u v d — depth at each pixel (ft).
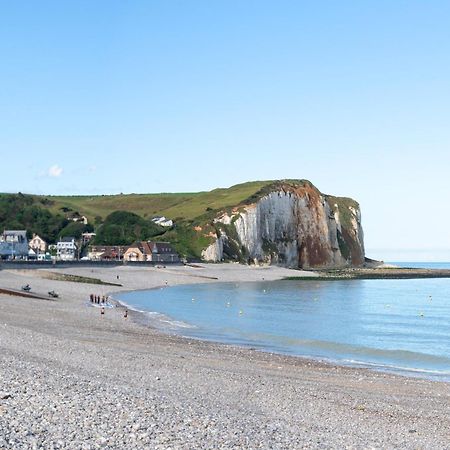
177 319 207.41
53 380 68.13
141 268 484.33
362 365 124.06
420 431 65.10
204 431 51.03
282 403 75.10
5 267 354.33
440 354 143.95
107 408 55.01
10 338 112.06
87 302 246.47
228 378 91.91
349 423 66.23
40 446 41.06
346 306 291.58
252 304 289.74
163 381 82.89
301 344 155.43
